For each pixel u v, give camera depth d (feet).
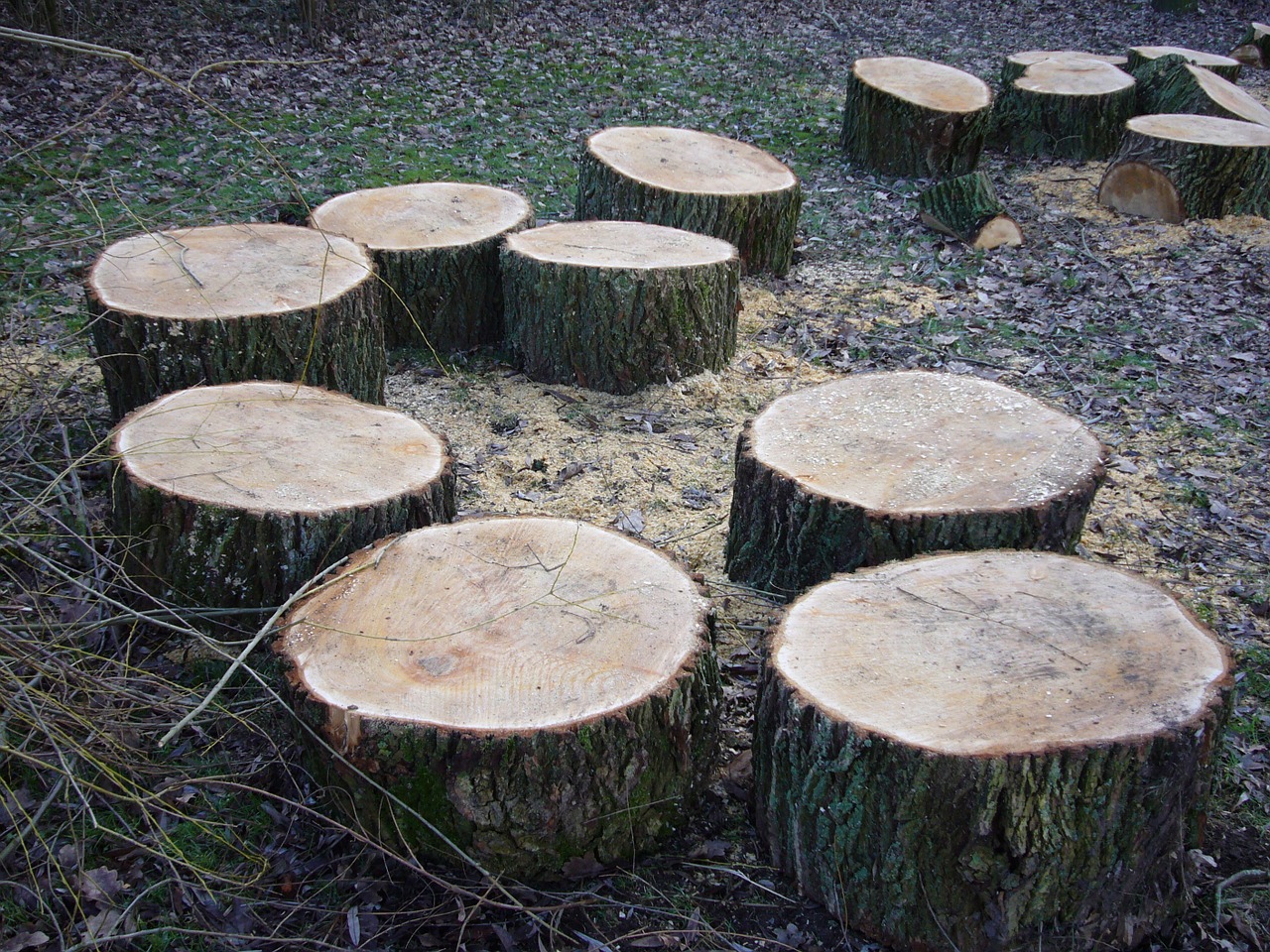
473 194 18.43
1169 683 7.25
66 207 21.97
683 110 32.86
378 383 14.49
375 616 8.21
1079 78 29.89
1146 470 14.51
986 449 10.48
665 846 8.41
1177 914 7.72
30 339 16.22
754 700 9.89
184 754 9.24
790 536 10.12
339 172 25.89
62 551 11.64
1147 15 52.01
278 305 12.68
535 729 7.20
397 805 7.66
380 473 10.09
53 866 8.08
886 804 7.00
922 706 7.08
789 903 7.98
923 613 8.01
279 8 38.70
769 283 20.51
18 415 13.35
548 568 8.79
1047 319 19.26
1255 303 19.89
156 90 30.81
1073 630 7.81
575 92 34.19
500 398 15.93
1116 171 24.79
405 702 7.40
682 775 8.12
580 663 7.77
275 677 9.54
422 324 16.71
